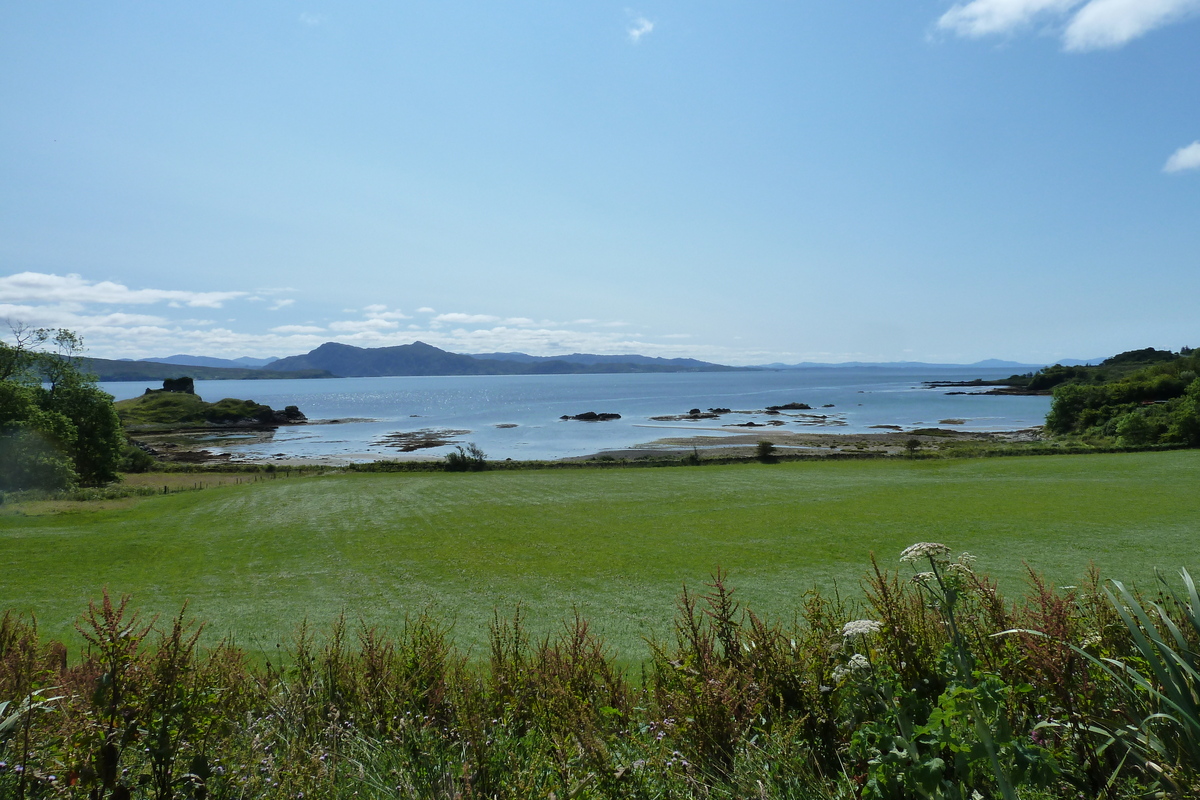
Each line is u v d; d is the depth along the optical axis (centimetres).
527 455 6769
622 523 2791
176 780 292
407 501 3581
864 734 287
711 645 459
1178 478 3472
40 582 1952
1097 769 284
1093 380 15425
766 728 381
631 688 563
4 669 404
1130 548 1917
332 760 360
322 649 644
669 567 1984
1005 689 254
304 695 468
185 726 307
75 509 3497
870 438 7569
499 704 484
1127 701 287
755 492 3578
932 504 2953
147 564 2223
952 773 257
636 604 1577
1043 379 16825
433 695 479
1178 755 250
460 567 2088
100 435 5409
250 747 357
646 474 4581
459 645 1180
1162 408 6219
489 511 3200
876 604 397
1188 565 1677
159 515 3297
